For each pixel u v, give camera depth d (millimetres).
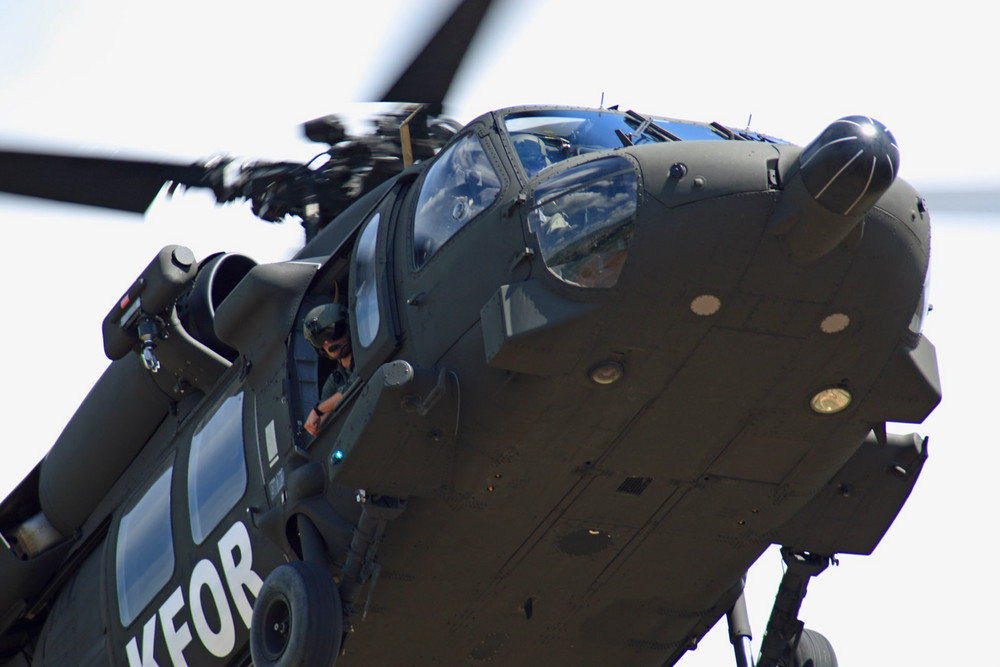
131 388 38969
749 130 29812
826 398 26500
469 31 34344
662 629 32594
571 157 26906
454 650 32000
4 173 33656
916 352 26875
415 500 28109
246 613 31828
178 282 35094
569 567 30078
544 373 25500
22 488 42844
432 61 35719
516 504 28188
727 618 34969
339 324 29891
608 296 24703
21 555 41625
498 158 27266
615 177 25250
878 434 28094
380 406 26375
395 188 30531
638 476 27922
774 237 24156
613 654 32969
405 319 27969
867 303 24969
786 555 32969
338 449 27344
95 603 38406
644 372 25625
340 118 39094
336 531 28984
